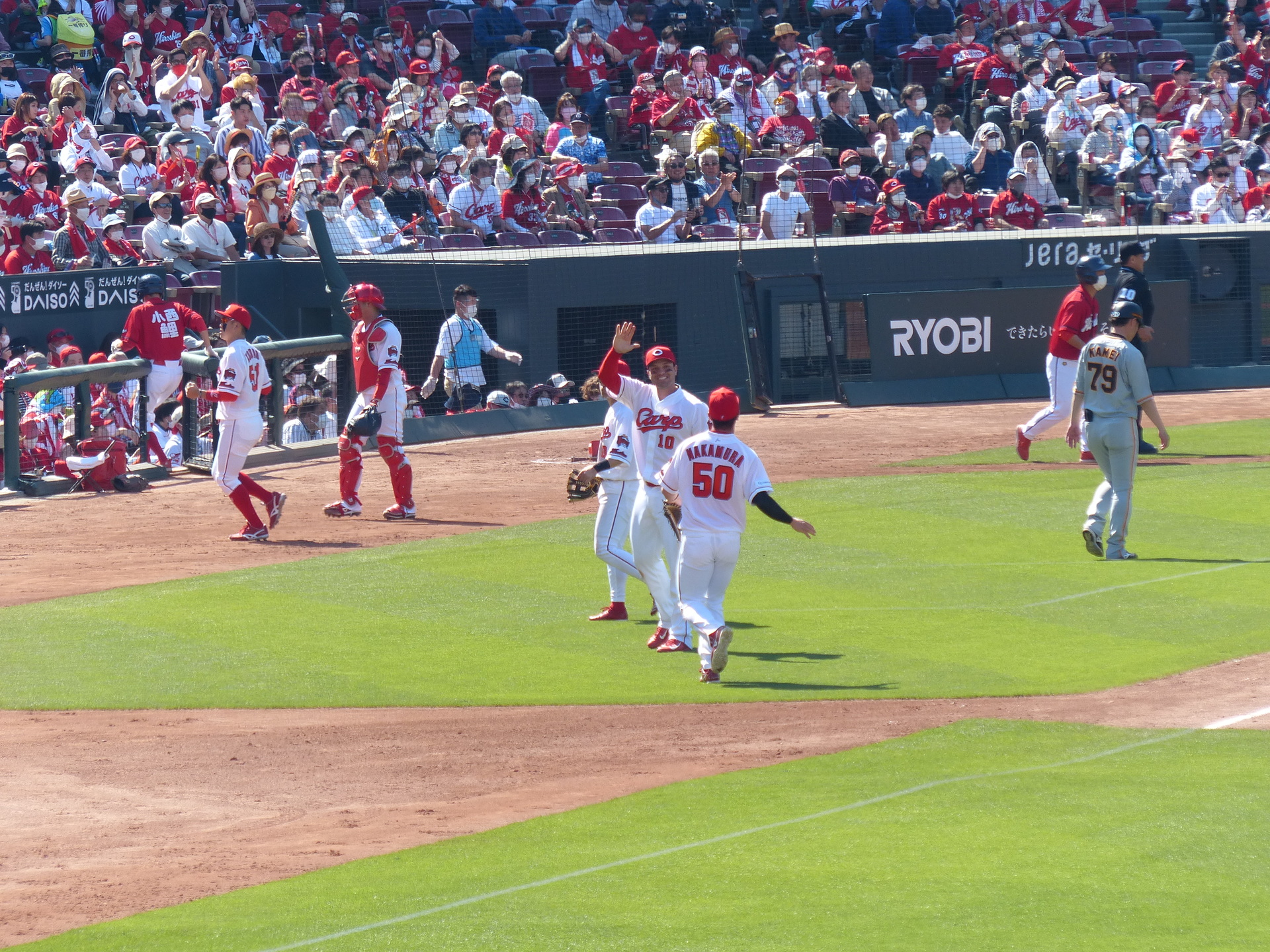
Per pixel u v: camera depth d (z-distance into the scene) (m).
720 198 64.69
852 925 14.91
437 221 62.38
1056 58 77.25
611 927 15.20
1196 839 17.23
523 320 56.56
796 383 60.41
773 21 78.25
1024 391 60.62
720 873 16.73
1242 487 42.28
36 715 24.61
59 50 66.38
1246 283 64.50
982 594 31.61
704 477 25.08
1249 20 85.12
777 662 27.08
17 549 37.41
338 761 22.22
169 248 55.72
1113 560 34.44
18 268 53.25
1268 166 70.19
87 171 55.12
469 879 17.02
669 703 24.83
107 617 30.56
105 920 16.38
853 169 65.69
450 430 52.56
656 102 70.25
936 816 18.48
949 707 24.33
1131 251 45.38
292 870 17.88
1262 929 14.55
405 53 71.50
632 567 29.14
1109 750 21.62
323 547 37.03
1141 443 47.41
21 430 45.09
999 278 62.38
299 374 49.75
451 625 29.83
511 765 21.89
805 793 19.89
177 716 24.48
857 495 42.00
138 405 47.34
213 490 45.06
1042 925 14.73
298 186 59.97
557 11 77.44
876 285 61.09
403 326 58.53
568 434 53.62
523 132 67.00
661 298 58.44
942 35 79.81
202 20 69.38
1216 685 25.23
